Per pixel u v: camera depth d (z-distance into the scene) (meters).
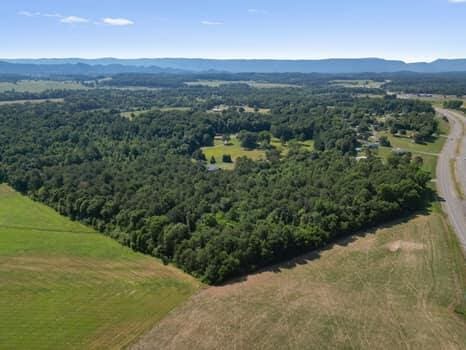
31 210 113.19
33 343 60.53
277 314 66.69
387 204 99.94
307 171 119.56
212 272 75.44
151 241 87.44
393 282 75.56
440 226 98.06
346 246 89.38
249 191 107.25
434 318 65.50
